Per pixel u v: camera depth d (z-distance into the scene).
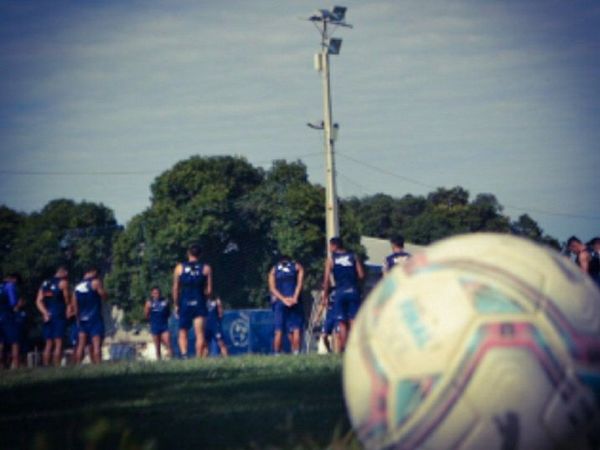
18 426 11.55
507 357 6.46
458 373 6.51
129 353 44.56
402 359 6.72
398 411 6.71
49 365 26.06
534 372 6.46
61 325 26.44
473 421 6.49
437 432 6.57
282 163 61.00
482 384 6.46
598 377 6.58
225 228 43.09
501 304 6.61
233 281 43.47
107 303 44.84
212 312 30.08
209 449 9.19
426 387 6.59
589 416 6.55
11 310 27.92
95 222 59.12
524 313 6.58
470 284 6.73
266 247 44.53
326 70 46.50
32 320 38.72
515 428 6.45
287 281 25.31
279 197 45.88
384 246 79.50
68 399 14.06
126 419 11.24
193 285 23.45
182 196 57.62
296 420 10.44
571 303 6.71
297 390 13.35
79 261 39.25
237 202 44.25
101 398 13.73
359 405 7.06
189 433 10.12
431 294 6.79
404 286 7.00
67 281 26.56
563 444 6.52
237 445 9.23
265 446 9.05
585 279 7.04
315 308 45.03
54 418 12.09
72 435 10.49
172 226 41.78
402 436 6.72
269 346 38.41
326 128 45.81
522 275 6.76
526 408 6.44
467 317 6.59
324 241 46.81
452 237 7.43
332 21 46.97
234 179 59.91
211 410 11.84
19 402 14.16
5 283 28.09
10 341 27.97
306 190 47.06
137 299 41.44
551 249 7.27
